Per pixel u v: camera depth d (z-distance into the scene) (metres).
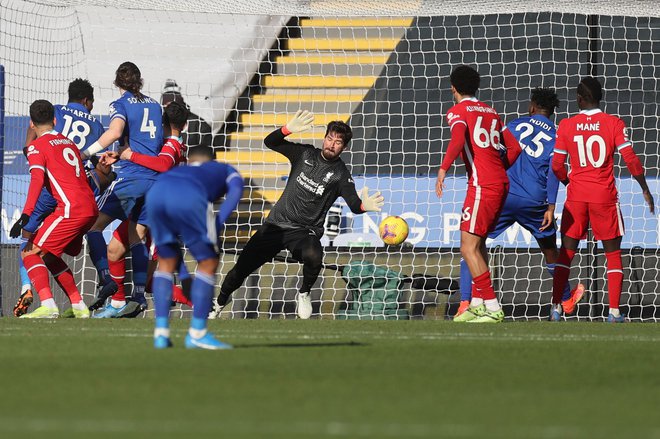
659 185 45.00
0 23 51.84
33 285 36.56
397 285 40.84
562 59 53.09
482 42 54.28
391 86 54.28
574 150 35.72
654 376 18.61
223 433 12.47
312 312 41.94
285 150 36.06
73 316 36.69
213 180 21.36
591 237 42.25
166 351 21.50
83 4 45.56
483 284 33.81
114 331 27.72
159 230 21.41
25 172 45.03
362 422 13.30
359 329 29.91
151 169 34.84
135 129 35.03
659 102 52.19
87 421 13.22
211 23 56.88
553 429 12.89
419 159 52.00
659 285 42.44
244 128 54.38
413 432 12.61
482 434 12.51
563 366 20.08
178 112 35.78
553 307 37.47
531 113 38.06
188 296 25.50
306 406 14.59
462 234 33.66
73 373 17.94
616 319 36.16
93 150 34.31
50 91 52.53
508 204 37.19
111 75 54.78
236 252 43.12
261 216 50.22
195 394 15.62
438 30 55.16
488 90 53.31
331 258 42.69
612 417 13.93
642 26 53.06
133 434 12.36
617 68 51.56
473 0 45.00
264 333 27.97
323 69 55.97
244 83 55.53
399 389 16.41
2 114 42.38
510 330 30.22
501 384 17.22
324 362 19.98
